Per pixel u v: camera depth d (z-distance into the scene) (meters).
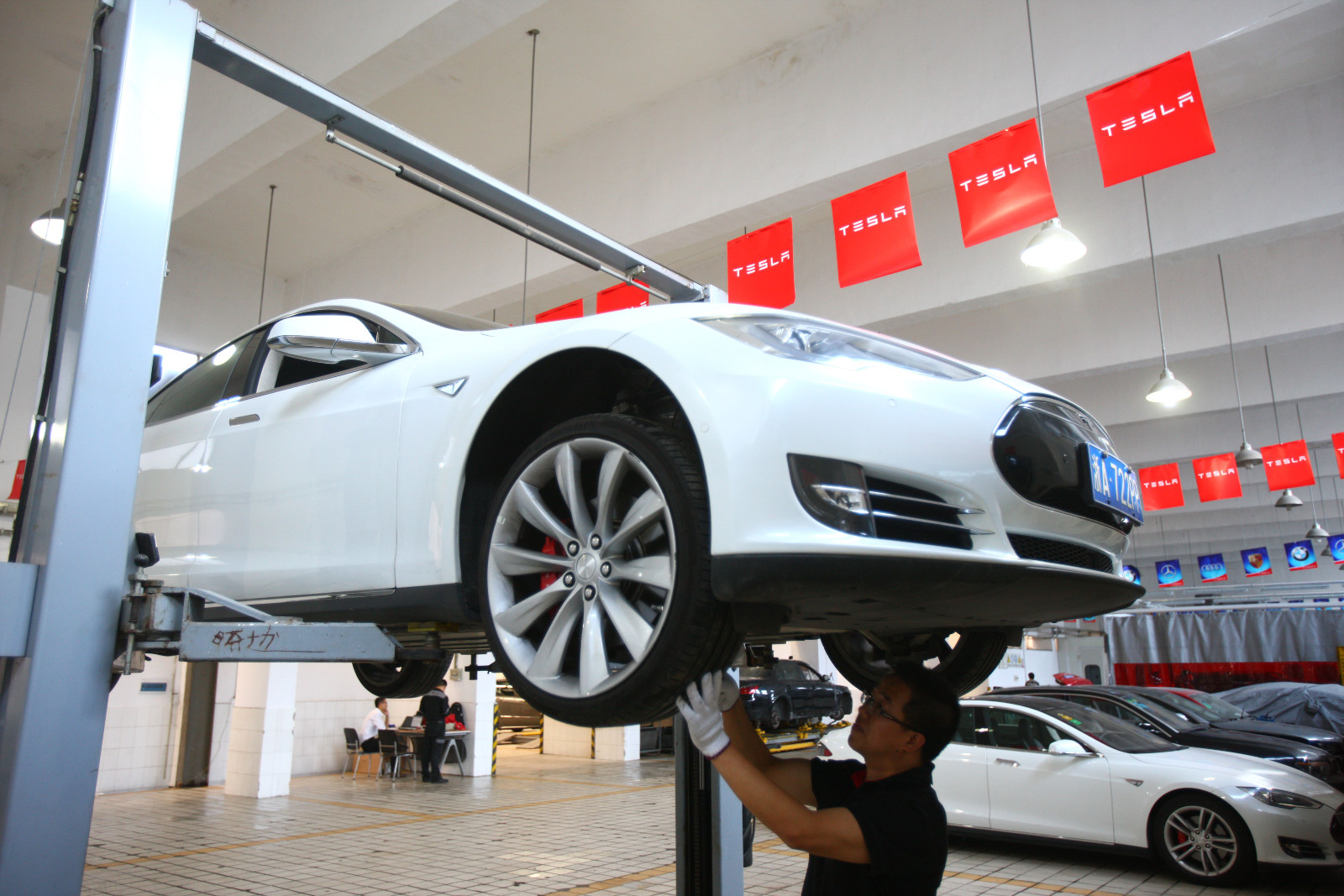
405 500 2.11
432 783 11.20
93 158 1.64
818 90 7.34
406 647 2.24
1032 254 5.88
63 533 1.44
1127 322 10.75
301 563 2.30
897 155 6.71
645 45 7.78
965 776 6.54
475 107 8.75
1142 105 4.86
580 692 1.67
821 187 7.27
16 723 1.36
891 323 9.61
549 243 2.82
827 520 1.58
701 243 10.42
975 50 6.45
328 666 12.36
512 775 12.30
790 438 1.60
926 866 1.67
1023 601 1.87
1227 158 7.80
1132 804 5.83
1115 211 8.30
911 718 1.80
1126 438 16.34
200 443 2.72
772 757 2.15
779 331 1.84
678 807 2.94
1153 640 20.02
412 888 5.54
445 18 5.84
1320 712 9.41
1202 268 10.40
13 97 8.77
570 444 1.82
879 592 1.60
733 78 7.98
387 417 2.23
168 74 1.71
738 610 1.61
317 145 9.42
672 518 1.61
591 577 1.72
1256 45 5.48
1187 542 26.53
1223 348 10.16
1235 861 5.43
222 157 7.26
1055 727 6.34
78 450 1.48
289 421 2.49
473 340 2.26
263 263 12.23
